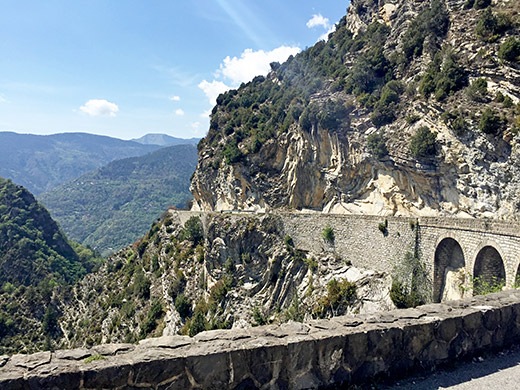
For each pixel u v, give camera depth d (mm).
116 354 5691
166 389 5496
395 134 38125
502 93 29156
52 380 4980
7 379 4832
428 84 35281
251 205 58969
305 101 54375
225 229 46594
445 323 7414
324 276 33562
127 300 63719
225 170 64312
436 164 33000
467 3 38469
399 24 49812
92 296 82812
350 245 32469
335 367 6422
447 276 23094
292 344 6184
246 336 6441
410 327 7059
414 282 24547
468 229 20906
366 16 64438
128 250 95500
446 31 40031
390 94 40750
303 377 6234
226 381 5824
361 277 29797
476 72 31906
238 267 44438
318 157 49219
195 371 5660
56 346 72812
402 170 37125
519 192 25625
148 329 50406
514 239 17844
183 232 64750
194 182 80688
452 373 7016
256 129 65062
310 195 51750
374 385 6512
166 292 54375
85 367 5176
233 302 42625
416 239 25297
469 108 29984
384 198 40031
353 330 6734
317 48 73375
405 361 6945
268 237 43000
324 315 29938
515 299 8828
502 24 31438
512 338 8266
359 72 48562
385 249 28188
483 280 20297
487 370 7105
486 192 28578
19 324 84000
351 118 45188
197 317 40969
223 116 81125
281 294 38500
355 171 44188
